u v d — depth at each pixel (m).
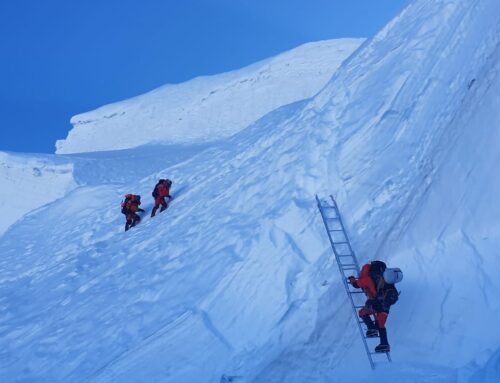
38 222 21.20
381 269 7.70
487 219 8.30
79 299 12.55
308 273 9.48
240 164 15.77
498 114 8.85
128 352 9.44
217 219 12.70
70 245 17.20
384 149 10.81
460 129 9.45
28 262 17.61
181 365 8.77
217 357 8.70
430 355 7.32
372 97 12.35
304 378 8.00
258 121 21.12
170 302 10.45
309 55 47.66
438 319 7.69
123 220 17.50
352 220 9.99
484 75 9.73
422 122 10.62
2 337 12.00
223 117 47.31
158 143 46.62
